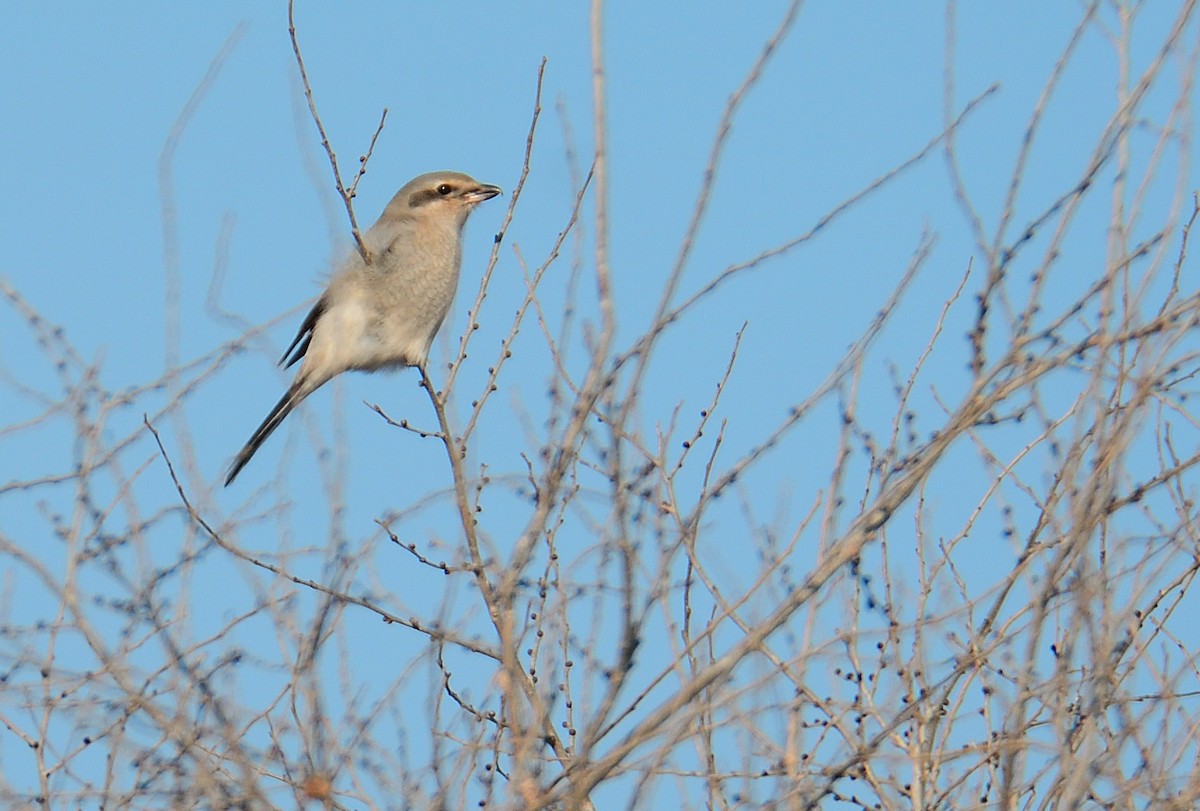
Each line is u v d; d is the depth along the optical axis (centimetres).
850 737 873
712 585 885
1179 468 827
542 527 836
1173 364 804
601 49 743
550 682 861
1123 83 795
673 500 886
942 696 855
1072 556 789
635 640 781
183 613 886
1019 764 824
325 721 829
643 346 784
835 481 895
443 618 850
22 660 879
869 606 919
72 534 902
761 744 840
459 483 959
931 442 841
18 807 846
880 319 828
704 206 756
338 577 864
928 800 841
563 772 780
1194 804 804
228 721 845
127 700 861
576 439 819
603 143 744
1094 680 769
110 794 838
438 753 806
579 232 890
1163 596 866
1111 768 791
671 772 815
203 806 828
